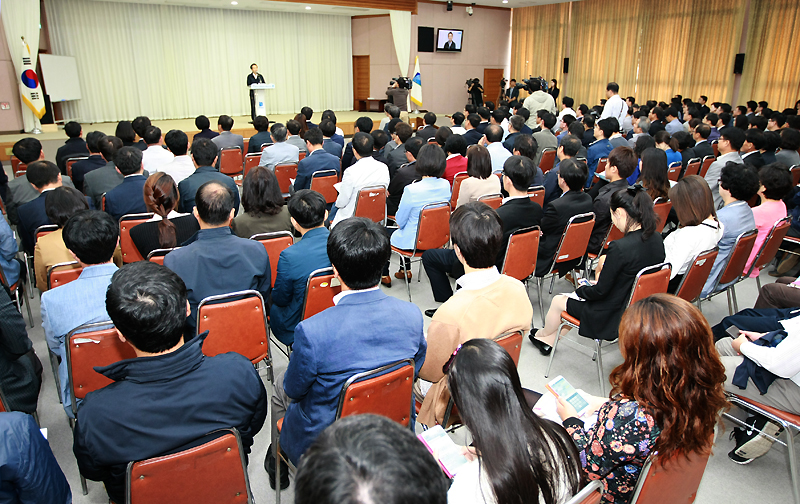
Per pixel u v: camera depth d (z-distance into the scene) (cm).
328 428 68
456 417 197
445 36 1376
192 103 1219
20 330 188
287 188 530
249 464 219
